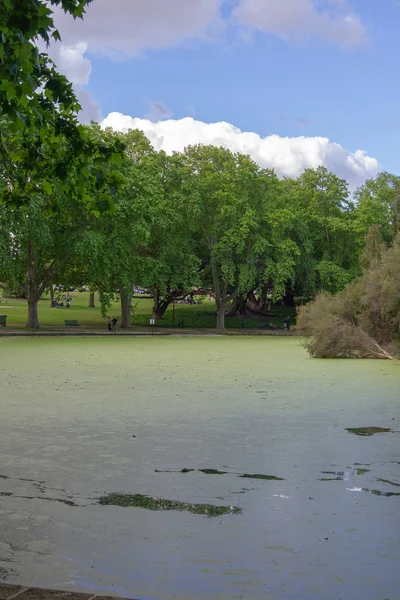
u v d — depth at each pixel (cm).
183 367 2933
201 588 640
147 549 745
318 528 820
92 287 7212
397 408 1772
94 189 964
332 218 7612
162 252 6662
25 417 1599
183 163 7281
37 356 3428
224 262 7006
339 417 1625
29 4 559
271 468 1119
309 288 7881
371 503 924
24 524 829
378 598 621
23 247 5412
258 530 812
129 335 5912
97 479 1043
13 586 586
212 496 954
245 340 5522
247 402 1873
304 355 3809
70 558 715
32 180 1021
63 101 838
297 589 641
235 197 6888
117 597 558
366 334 3688
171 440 1342
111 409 1728
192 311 8562
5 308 8681
